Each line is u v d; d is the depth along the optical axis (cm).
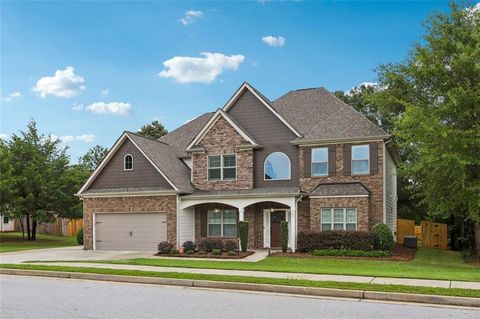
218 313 908
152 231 2648
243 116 2762
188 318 862
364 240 2202
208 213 2730
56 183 3591
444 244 3234
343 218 2400
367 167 2466
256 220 2630
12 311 930
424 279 1291
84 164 6253
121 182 2777
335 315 895
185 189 2656
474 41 2225
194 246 2372
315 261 2002
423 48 2323
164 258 2139
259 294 1148
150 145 2870
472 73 2198
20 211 3453
